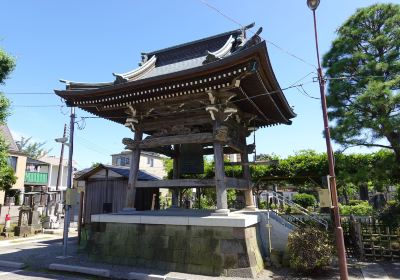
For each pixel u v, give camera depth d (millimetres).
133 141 11031
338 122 11133
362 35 11750
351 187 25406
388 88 9781
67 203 10648
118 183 14133
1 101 12367
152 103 10758
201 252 8281
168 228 8984
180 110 10516
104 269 8438
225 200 9164
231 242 8070
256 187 17234
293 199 30344
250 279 7570
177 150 13891
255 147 12172
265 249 9844
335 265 9188
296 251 8391
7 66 12695
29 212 18625
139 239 9297
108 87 9789
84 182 15039
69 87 10836
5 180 19031
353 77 11094
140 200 13891
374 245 10602
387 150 12195
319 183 14766
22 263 9336
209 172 17281
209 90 9062
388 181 11539
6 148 15328
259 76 8391
